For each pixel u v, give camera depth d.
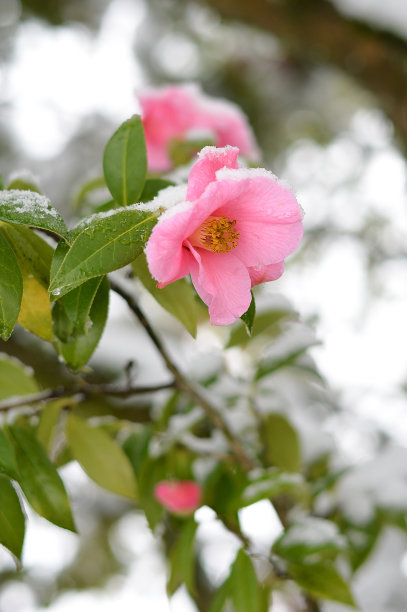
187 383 0.99
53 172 2.66
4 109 2.61
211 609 1.00
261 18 2.19
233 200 0.81
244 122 1.19
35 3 2.63
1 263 0.82
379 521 1.13
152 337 0.95
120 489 1.01
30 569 2.38
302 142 2.87
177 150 1.12
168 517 1.11
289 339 1.10
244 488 1.01
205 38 2.87
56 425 1.01
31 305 0.87
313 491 1.12
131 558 2.57
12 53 2.63
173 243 0.79
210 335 1.35
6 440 0.89
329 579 0.99
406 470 1.16
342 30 2.13
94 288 0.84
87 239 0.80
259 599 0.99
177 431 1.05
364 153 2.68
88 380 1.49
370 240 2.38
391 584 1.57
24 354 1.59
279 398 1.12
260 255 0.83
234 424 1.09
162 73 2.89
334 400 1.58
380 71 2.18
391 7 2.13
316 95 2.92
